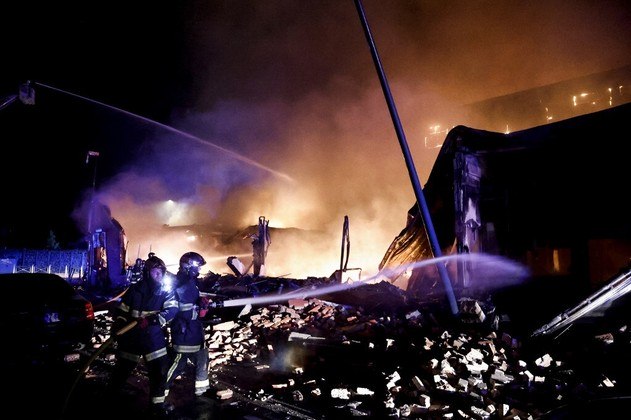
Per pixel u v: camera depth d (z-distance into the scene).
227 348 7.18
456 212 10.02
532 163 9.95
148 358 4.33
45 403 4.67
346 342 6.45
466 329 6.54
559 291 8.92
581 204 9.13
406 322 7.27
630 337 5.38
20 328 5.64
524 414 4.06
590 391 4.46
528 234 9.75
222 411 4.55
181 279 4.80
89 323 6.26
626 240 8.48
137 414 4.44
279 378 5.73
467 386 4.87
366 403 4.77
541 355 5.69
